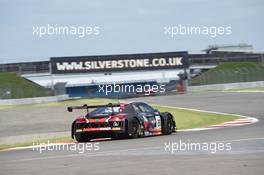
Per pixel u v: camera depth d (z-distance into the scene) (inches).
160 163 987.3
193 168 908.6
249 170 871.7
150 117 1710.1
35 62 6697.8
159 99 4370.1
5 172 967.6
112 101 4175.7
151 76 5816.9
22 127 2503.7
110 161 1051.9
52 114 3088.1
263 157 1022.4
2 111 3462.1
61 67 5871.1
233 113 2866.6
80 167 982.4
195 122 2432.3
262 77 6112.2
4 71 6766.7
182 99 4232.3
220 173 848.9
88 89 5846.5
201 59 7224.4
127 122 1603.1
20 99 5108.3
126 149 1280.8
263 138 1444.4
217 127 2069.4
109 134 1596.9
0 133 2282.2
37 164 1064.2
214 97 4234.7
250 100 3750.0
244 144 1295.5
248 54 7485.2
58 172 930.1
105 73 5861.2
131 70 5821.9
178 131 1946.4
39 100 5260.8
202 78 5940.0
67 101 4707.2
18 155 1299.2
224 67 7145.7
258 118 2466.8
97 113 1643.7
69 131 2156.7
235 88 5762.8
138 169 922.7
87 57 5821.9
